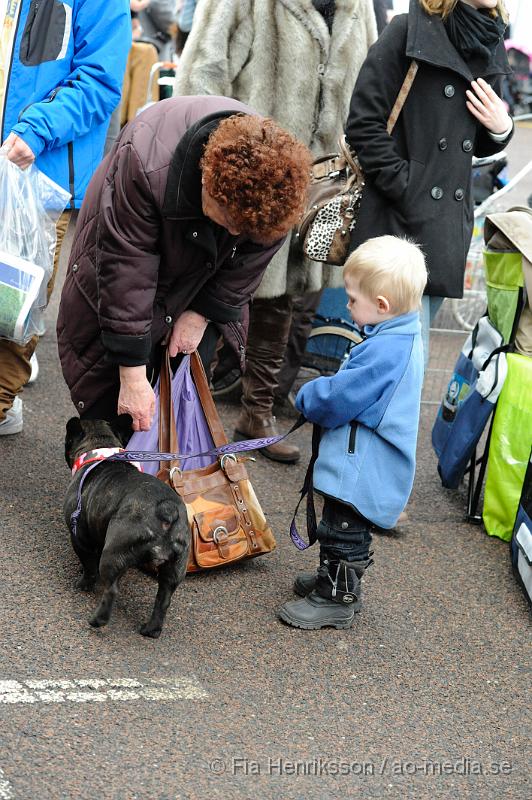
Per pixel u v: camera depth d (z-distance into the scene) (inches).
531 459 150.1
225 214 109.0
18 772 93.6
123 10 160.6
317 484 127.1
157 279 124.3
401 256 122.4
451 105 153.9
